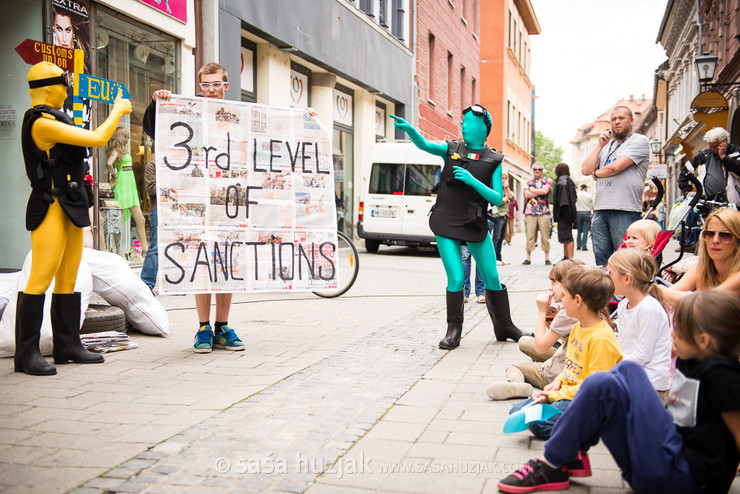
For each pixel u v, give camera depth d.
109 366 4.82
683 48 34.06
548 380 4.10
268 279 5.66
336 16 16.25
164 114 5.45
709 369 2.35
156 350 5.43
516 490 2.71
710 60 16.34
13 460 2.96
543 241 14.27
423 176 16.38
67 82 4.66
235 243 5.57
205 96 5.65
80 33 8.88
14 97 8.34
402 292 9.39
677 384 2.49
